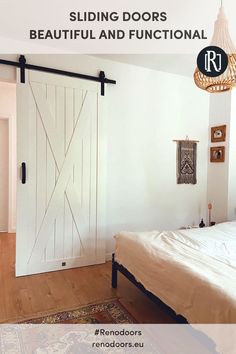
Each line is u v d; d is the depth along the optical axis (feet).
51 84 9.36
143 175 11.50
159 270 6.24
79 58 9.91
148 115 11.45
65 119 9.66
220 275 5.47
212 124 12.96
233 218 12.19
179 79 12.14
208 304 4.83
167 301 5.90
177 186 12.42
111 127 10.66
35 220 9.39
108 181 10.74
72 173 9.89
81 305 7.36
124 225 11.19
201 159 13.03
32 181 9.26
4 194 14.88
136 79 11.10
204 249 7.16
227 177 12.11
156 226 11.94
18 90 8.86
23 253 9.24
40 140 9.30
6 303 7.40
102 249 10.66
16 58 8.93
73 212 10.02
